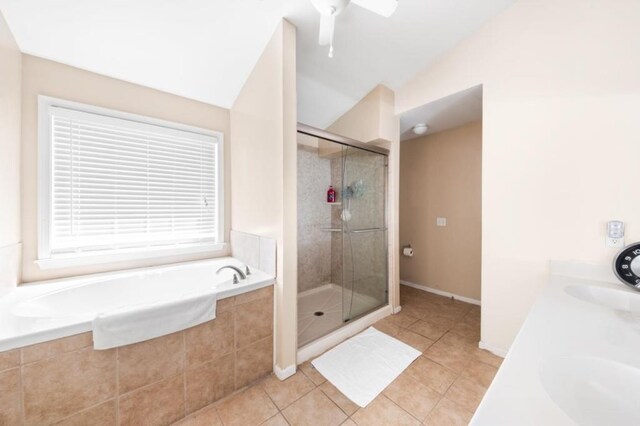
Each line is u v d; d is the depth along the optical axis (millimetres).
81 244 1811
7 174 1430
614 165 1358
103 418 1111
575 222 1482
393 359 1787
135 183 2016
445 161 3055
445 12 1695
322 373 1652
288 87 1631
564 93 1505
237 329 1505
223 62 1896
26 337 961
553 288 1265
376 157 2605
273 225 1725
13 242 1499
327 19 1409
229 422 1285
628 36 1312
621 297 1218
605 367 679
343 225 2654
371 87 2402
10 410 950
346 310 2479
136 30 1544
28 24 1425
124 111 1927
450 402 1403
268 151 1782
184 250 2227
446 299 2961
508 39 1715
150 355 1214
